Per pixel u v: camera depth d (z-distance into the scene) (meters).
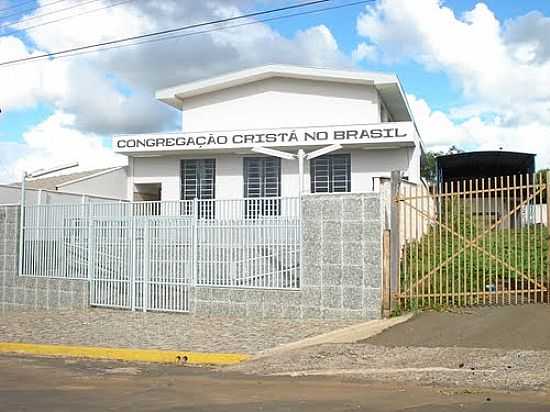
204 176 24.00
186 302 13.52
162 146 23.06
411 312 11.52
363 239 11.94
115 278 14.53
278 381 8.25
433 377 8.09
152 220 14.02
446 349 9.30
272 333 11.26
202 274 13.35
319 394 7.39
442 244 11.60
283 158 21.45
